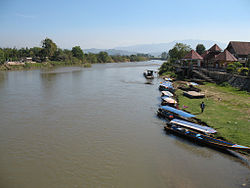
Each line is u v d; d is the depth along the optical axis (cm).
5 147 2117
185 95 4225
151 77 7500
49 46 14438
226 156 1961
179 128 2467
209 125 2486
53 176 1664
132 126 2698
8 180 1617
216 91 4400
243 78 4438
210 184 1572
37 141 2248
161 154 2006
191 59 6844
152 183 1584
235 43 6334
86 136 2375
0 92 4666
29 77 7506
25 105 3606
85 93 4681
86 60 18912
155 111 3338
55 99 4072
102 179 1628
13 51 14488
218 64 6094
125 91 4972
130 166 1803
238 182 1592
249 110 3019
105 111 3316
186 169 1766
